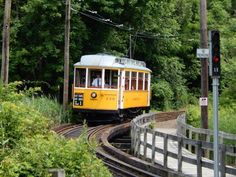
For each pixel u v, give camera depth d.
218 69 11.50
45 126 11.18
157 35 51.88
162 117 43.94
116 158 20.72
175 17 60.28
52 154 9.45
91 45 44.53
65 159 9.56
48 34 40.16
